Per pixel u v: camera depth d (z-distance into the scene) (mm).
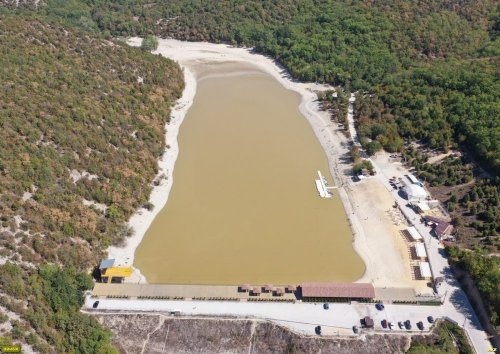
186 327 107750
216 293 115500
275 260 126688
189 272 123812
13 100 145125
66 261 117750
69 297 109562
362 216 138500
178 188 150875
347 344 103312
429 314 108875
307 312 110125
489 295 106125
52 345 100750
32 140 136750
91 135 150875
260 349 104250
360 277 120625
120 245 130500
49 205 125750
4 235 113000
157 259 127500
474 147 151625
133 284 118312
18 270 108188
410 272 120750
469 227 129125
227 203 145125
